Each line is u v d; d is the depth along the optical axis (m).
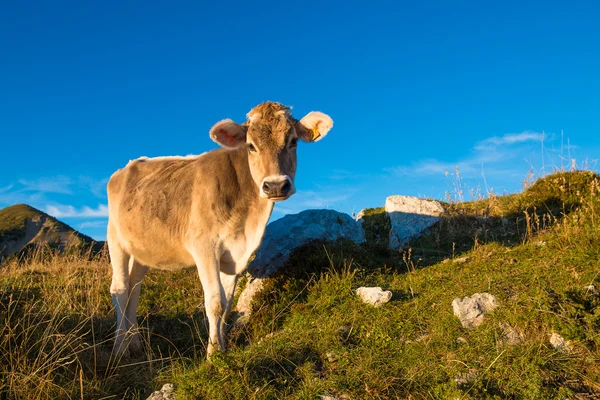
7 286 8.32
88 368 6.25
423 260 8.95
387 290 6.72
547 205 10.69
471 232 10.16
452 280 7.01
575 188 10.79
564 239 7.64
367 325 5.91
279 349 5.61
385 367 5.07
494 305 5.75
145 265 7.64
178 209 6.79
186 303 9.30
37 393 5.32
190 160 7.52
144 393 5.68
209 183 6.60
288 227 9.36
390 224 11.95
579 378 4.56
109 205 7.95
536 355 4.80
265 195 5.84
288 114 6.31
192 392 5.01
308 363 5.29
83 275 11.10
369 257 8.94
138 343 7.39
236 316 8.23
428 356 5.14
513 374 4.64
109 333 7.79
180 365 6.30
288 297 7.51
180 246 6.91
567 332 4.97
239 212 6.55
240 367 5.18
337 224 9.73
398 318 5.97
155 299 9.55
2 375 5.54
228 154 6.79
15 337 6.05
